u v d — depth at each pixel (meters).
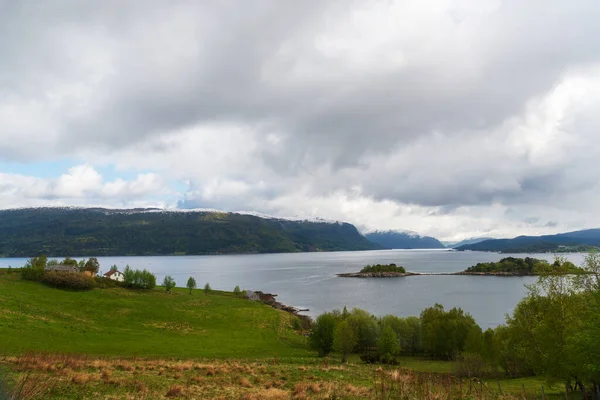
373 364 67.19
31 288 99.06
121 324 84.19
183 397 24.16
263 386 30.38
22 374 25.64
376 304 164.00
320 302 171.12
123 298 108.25
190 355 58.22
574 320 34.62
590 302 34.03
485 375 64.56
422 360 82.50
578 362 32.78
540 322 38.06
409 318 95.94
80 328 72.50
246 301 135.12
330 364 54.75
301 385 29.95
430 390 29.92
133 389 24.92
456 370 58.97
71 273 114.81
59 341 59.69
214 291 155.62
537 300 40.81
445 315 87.44
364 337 88.62
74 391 22.59
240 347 72.50
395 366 65.00
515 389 44.56
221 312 111.00
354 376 39.34
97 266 152.50
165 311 101.88
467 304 159.50
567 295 37.16
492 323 119.75
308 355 72.06
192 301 121.38
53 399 20.44
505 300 169.25
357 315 93.06
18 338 56.16
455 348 80.94
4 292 88.19
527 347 42.75
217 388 28.34
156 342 69.31
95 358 44.16
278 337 89.50
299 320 110.06
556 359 35.75
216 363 46.03
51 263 139.12
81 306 92.56
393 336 73.12
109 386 25.11
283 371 39.97
